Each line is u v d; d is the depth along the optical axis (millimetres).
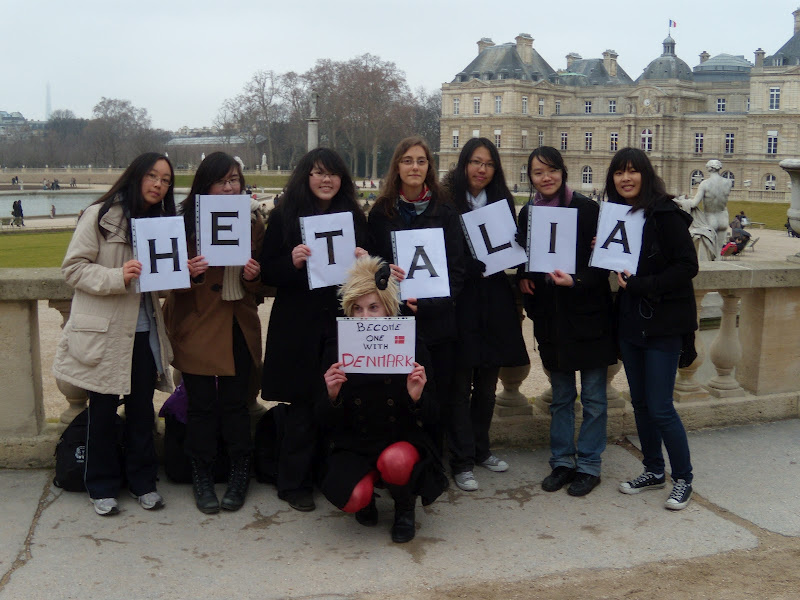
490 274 5688
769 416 7223
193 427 5402
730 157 112250
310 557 4746
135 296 5055
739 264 7105
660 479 5773
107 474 5270
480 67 127625
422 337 5395
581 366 5645
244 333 5434
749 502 5586
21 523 5066
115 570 4539
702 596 4402
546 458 6398
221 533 5023
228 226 5180
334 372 4809
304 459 5402
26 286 5688
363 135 129875
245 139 144750
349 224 5238
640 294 5359
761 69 104750
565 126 126312
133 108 163375
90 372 4988
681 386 7145
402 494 4867
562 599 4348
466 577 4551
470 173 5887
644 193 5410
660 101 115688
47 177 130750
